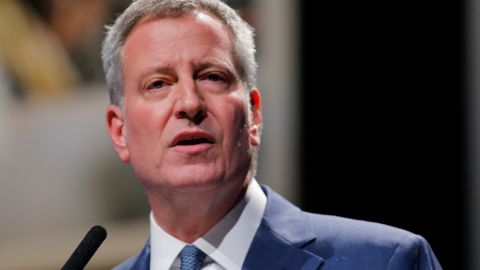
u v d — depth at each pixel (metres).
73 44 4.81
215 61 2.41
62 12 4.81
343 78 4.98
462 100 4.98
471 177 4.99
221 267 2.47
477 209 5.00
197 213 2.46
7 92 4.83
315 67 4.95
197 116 2.37
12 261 4.87
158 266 2.53
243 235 2.49
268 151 4.91
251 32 2.56
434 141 5.02
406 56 5.00
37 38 4.84
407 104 5.02
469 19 4.93
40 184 4.87
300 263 2.44
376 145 5.03
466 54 4.95
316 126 4.97
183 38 2.41
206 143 2.37
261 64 4.83
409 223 5.09
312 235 2.50
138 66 2.44
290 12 4.87
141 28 2.47
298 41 4.90
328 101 4.97
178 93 2.39
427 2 4.97
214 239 2.48
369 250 2.43
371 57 4.99
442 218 5.07
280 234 2.50
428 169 5.04
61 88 4.84
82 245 2.27
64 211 4.89
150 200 2.54
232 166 2.40
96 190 4.91
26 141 4.86
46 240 4.88
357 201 5.04
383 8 4.98
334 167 5.01
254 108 2.56
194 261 2.46
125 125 2.55
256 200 2.55
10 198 4.86
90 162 4.89
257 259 2.46
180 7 2.46
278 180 4.95
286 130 4.92
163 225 2.54
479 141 4.96
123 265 2.70
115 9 4.74
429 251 2.44
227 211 2.50
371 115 5.02
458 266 5.07
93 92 4.81
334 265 2.42
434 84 5.00
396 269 2.37
